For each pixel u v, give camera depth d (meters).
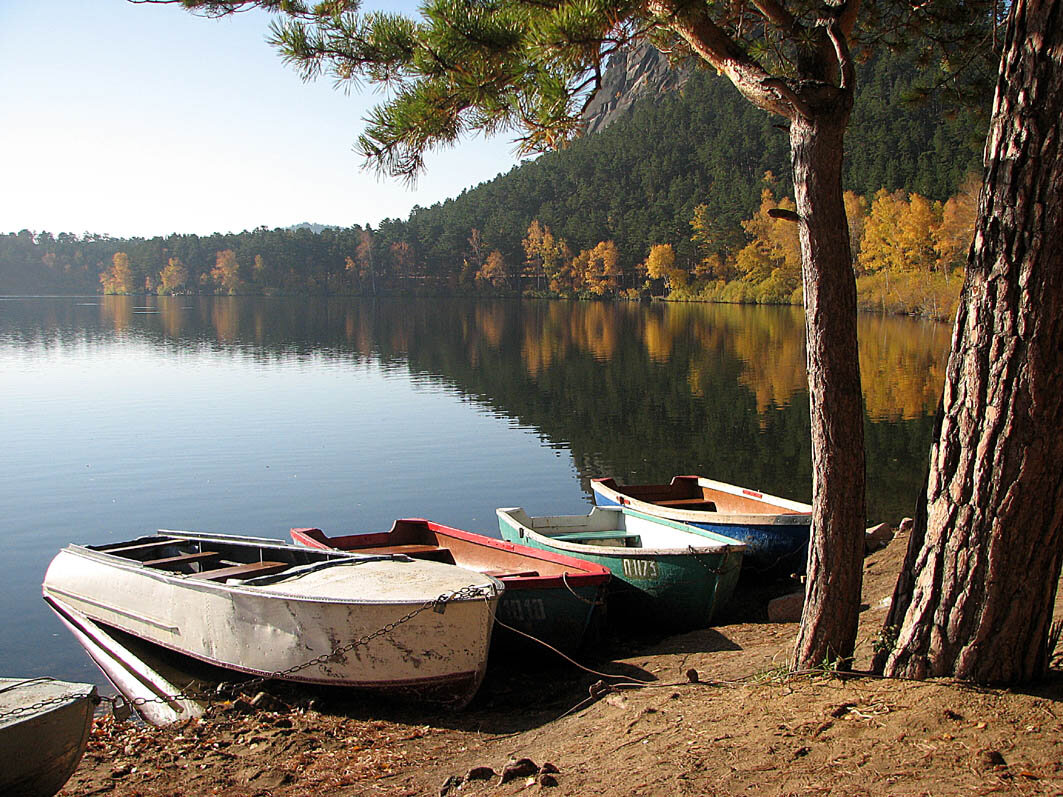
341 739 5.51
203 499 13.72
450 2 4.14
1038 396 3.58
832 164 4.23
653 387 26.00
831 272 4.32
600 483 11.16
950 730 3.45
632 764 3.92
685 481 11.30
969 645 3.80
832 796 3.16
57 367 32.00
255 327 56.53
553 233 119.62
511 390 25.88
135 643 7.81
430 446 17.77
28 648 7.96
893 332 44.78
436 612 5.90
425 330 53.75
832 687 4.16
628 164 130.50
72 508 13.17
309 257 125.69
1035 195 3.54
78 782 4.84
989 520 3.73
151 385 26.98
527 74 4.15
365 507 13.27
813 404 4.48
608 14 3.74
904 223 64.44
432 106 4.51
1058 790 2.95
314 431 19.36
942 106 7.40
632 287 109.88
